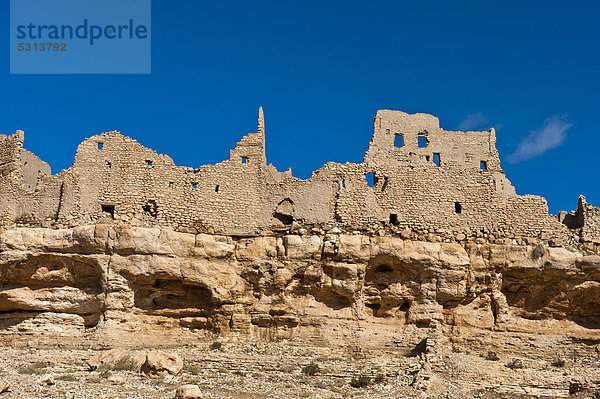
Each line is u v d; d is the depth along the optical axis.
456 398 42.22
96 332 49.81
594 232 55.66
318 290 52.69
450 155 57.09
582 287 53.50
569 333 52.97
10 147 56.00
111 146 55.50
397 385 43.59
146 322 51.44
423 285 52.84
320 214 54.78
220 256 52.94
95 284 51.59
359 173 55.94
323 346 51.06
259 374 44.78
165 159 55.84
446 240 54.69
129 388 39.75
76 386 39.34
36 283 51.66
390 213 55.31
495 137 57.75
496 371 46.75
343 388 42.91
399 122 57.69
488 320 52.91
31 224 53.69
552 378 46.00
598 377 45.88
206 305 52.47
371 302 53.25
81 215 53.59
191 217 54.59
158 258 51.34
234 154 56.44
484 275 53.34
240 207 55.31
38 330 50.62
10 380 39.78
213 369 45.41
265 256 53.34
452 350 51.25
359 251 52.91
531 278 53.84
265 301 52.41
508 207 55.81
